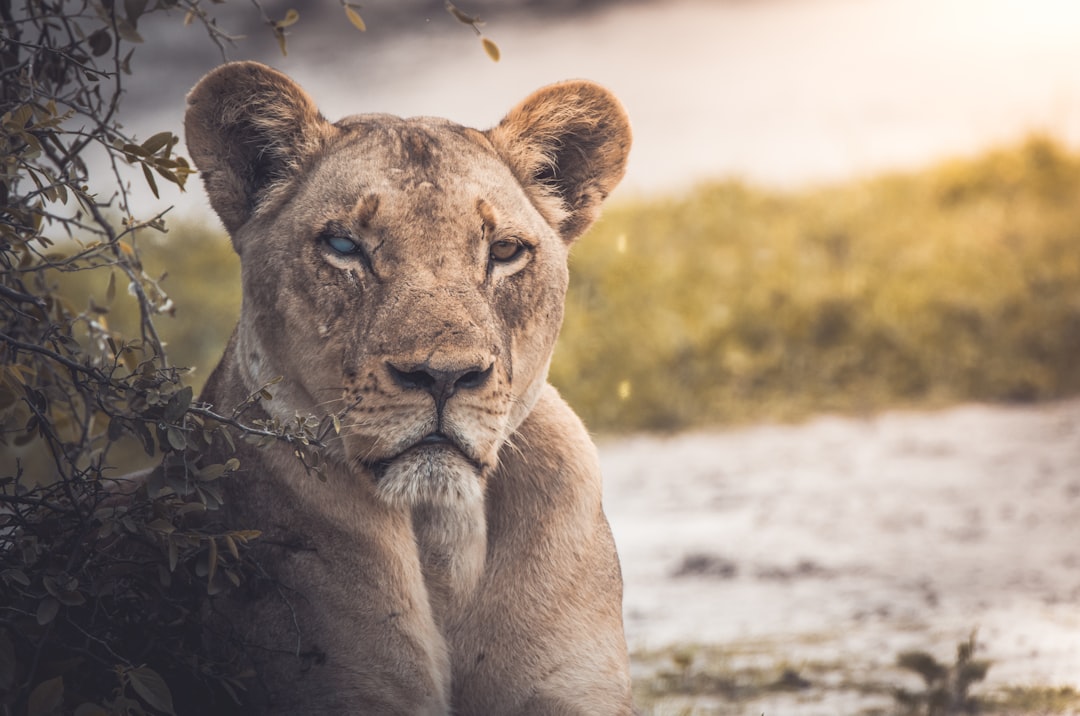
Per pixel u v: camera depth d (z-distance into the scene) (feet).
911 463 55.88
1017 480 52.54
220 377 24.18
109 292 25.50
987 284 73.26
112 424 20.38
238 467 20.48
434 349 20.51
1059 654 33.78
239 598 21.81
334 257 21.68
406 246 21.47
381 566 22.12
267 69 22.80
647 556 45.32
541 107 24.34
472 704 23.00
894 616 37.76
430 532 22.75
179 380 21.03
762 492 52.90
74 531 21.20
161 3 22.79
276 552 22.09
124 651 21.24
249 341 22.76
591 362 68.69
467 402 20.80
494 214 22.13
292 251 21.95
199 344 64.08
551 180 25.04
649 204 95.91
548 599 22.94
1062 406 63.82
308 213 21.95
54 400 25.16
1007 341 68.59
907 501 50.55
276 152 23.00
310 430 20.36
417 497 20.76
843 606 38.96
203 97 22.65
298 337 21.84
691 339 69.41
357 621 21.91
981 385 66.08
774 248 82.84
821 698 31.27
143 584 21.02
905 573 41.98
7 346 23.07
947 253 79.66
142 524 20.08
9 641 19.29
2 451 44.65
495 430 21.26
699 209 93.50
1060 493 50.62
